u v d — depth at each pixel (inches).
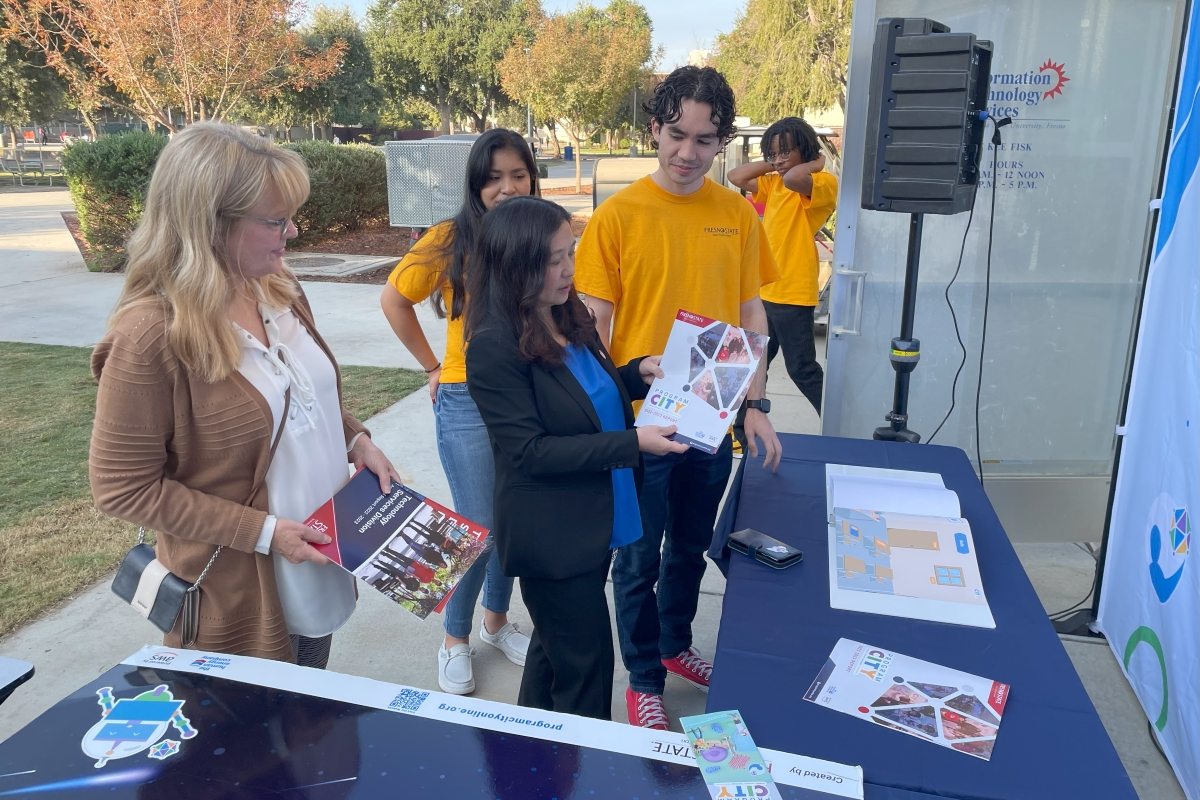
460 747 47.7
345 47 721.0
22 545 137.8
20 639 113.6
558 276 68.3
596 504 72.7
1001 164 130.5
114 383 55.6
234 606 63.8
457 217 94.7
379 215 610.5
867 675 58.4
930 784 48.4
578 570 72.0
